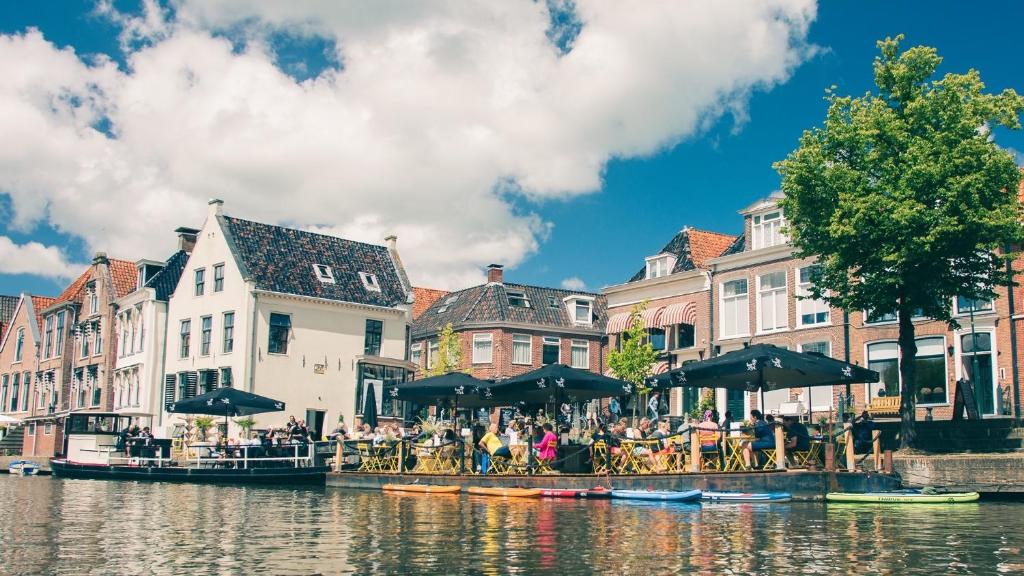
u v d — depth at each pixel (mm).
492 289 47406
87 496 20219
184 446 29703
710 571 8828
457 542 10922
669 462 18469
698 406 33844
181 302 41125
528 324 45875
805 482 16766
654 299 39500
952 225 21125
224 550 10359
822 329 31969
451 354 43219
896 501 16484
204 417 36250
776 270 34062
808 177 23266
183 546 10711
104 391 45219
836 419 28891
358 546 10625
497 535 11578
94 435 32594
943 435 23047
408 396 23750
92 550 10406
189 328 40344
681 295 38125
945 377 28344
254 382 36812
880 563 9328
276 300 37938
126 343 44375
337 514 14758
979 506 16234
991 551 10195
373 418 33000
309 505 16797
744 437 17719
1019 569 9000
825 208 23422
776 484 16844
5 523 13594
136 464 30078
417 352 50125
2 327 61750
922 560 9531
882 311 23047
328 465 24562
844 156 23594
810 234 23969
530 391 21750
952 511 15078
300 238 41219
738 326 35469
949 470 19906
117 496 20172
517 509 15328
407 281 43219
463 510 15242
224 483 26109
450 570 8914
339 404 39156
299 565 9234
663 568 9000
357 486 22359
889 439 23891
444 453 21484
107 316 46188
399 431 24797
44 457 41875
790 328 33188
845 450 18266
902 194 21734
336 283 40406
